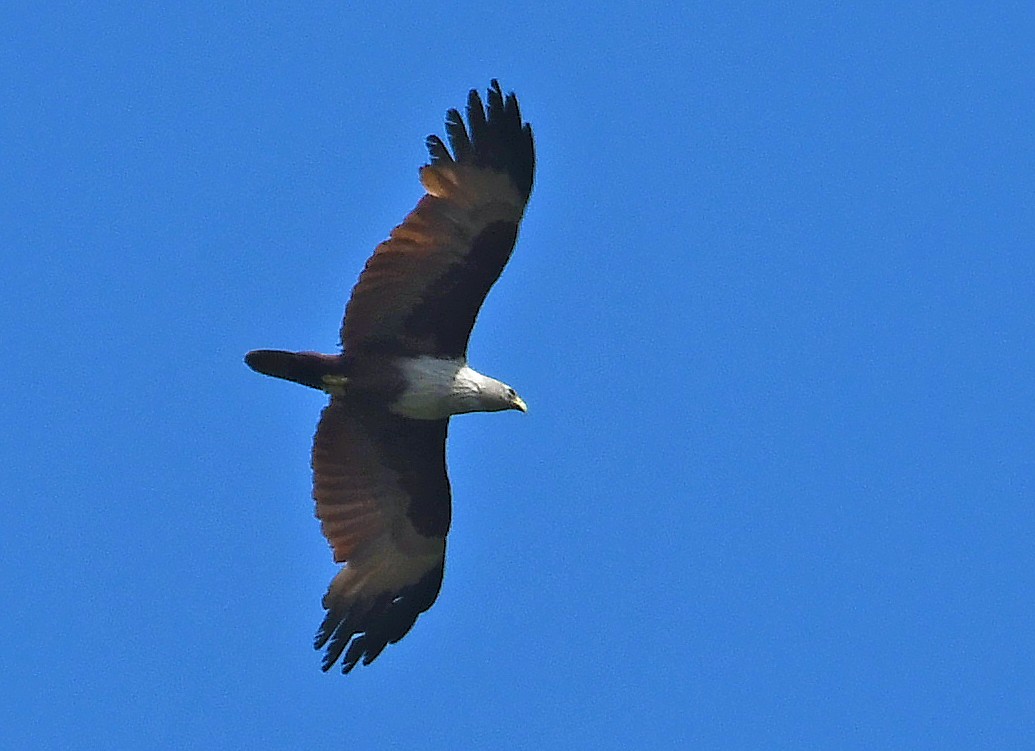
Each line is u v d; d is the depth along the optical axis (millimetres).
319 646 21859
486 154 20703
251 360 20938
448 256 20953
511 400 21500
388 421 21578
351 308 21031
